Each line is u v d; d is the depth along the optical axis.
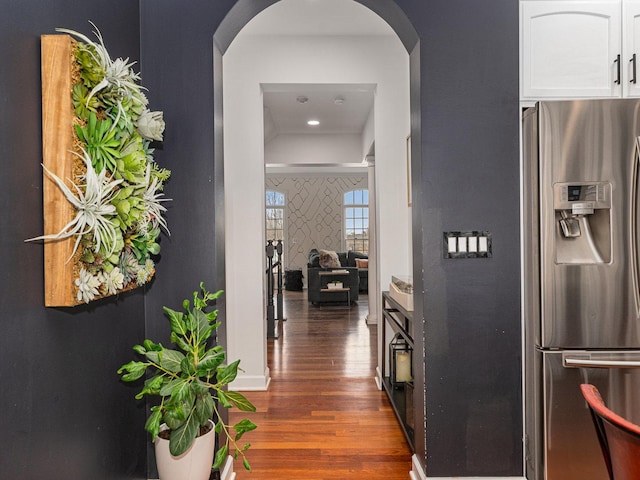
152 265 1.68
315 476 2.05
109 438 1.51
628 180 1.70
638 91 1.87
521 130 1.86
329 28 3.20
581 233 1.79
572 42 1.87
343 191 9.87
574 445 1.73
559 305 1.72
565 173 1.72
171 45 1.83
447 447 1.83
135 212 1.39
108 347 1.51
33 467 1.09
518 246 1.85
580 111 1.71
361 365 3.81
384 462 2.17
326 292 7.05
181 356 1.55
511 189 1.85
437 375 1.84
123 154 1.38
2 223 0.98
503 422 1.83
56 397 1.20
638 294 1.69
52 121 1.12
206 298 1.68
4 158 0.99
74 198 1.09
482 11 1.86
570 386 1.72
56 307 1.20
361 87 3.38
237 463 2.16
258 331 3.24
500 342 1.84
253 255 3.27
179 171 1.83
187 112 1.83
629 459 0.93
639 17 1.87
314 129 6.20
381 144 3.31
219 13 1.84
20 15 1.06
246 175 3.28
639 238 1.69
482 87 1.86
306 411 2.80
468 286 1.84
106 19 1.53
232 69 3.27
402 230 3.29
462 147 1.85
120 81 1.32
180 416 1.38
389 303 3.01
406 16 1.85
